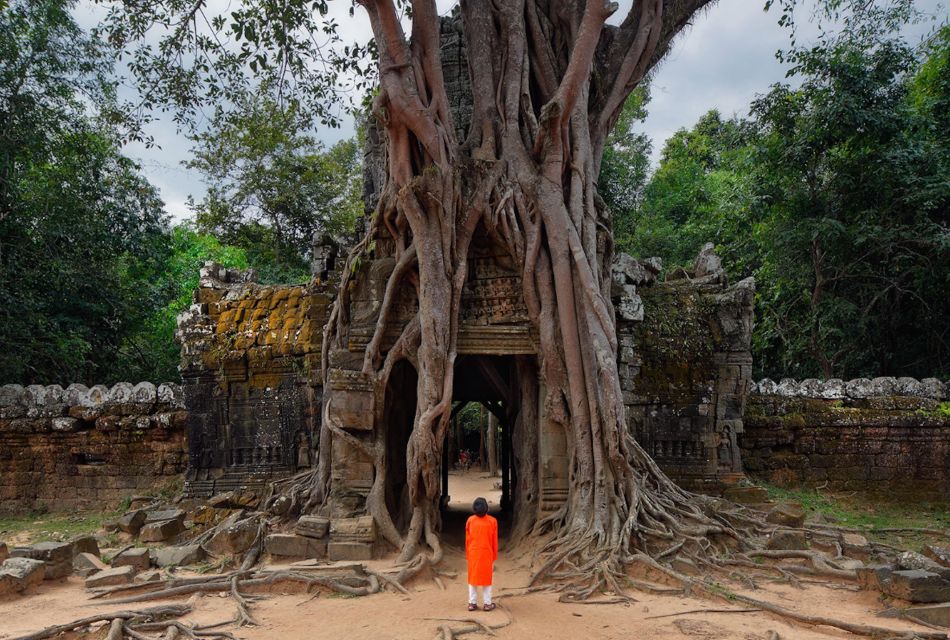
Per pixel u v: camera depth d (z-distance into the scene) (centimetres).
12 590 808
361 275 1134
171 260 2500
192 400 1418
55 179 1808
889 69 1642
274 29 1037
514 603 768
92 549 1002
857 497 1445
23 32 1658
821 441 1502
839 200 1775
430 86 1064
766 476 1491
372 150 1464
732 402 1377
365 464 1062
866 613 716
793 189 1808
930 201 1540
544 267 1064
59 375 1905
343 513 1035
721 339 1399
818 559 888
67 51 1686
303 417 1376
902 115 1617
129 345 2234
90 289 1950
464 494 2214
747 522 1066
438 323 1018
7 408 1591
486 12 1203
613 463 974
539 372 1089
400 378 1172
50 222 1777
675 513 1012
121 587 823
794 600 770
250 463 1387
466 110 1309
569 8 1216
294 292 1466
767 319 1948
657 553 895
